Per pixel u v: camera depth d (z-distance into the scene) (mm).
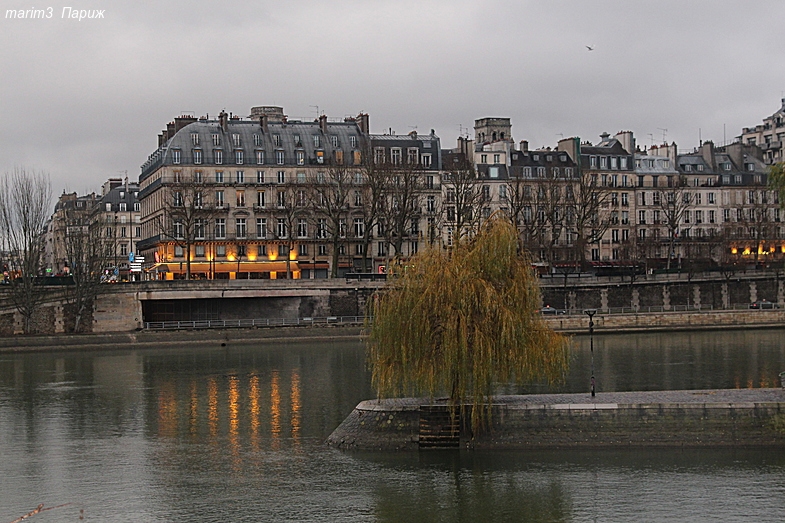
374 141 143625
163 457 57062
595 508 46750
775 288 133750
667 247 154750
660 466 51906
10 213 114812
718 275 131875
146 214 157125
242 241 137625
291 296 119438
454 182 136500
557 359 55188
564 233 151750
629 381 77875
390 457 54906
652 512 46125
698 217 159625
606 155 157250
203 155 137375
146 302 117312
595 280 127938
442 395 61844
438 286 54750
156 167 142250
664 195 151250
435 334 54594
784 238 159625
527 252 57281
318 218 135000
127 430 64188
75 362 97125
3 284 121000
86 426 65625
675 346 103312
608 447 54219
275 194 139375
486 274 55469
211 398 74625
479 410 54438
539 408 55000
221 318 119500
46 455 58125
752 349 99625
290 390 77562
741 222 157875
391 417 56094
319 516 46688
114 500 49656
